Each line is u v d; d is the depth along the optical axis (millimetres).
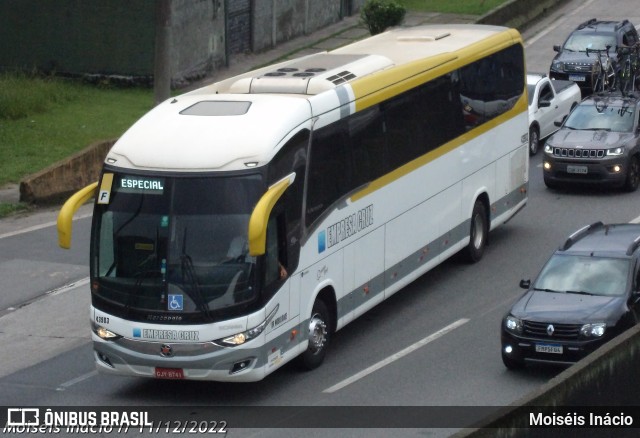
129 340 30906
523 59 50031
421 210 40844
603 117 58875
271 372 31953
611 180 56281
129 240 30969
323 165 34156
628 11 109188
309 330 33875
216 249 30422
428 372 34094
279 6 91312
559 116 69062
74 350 37031
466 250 45594
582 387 24609
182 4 77500
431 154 41312
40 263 46438
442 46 44719
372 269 37500
